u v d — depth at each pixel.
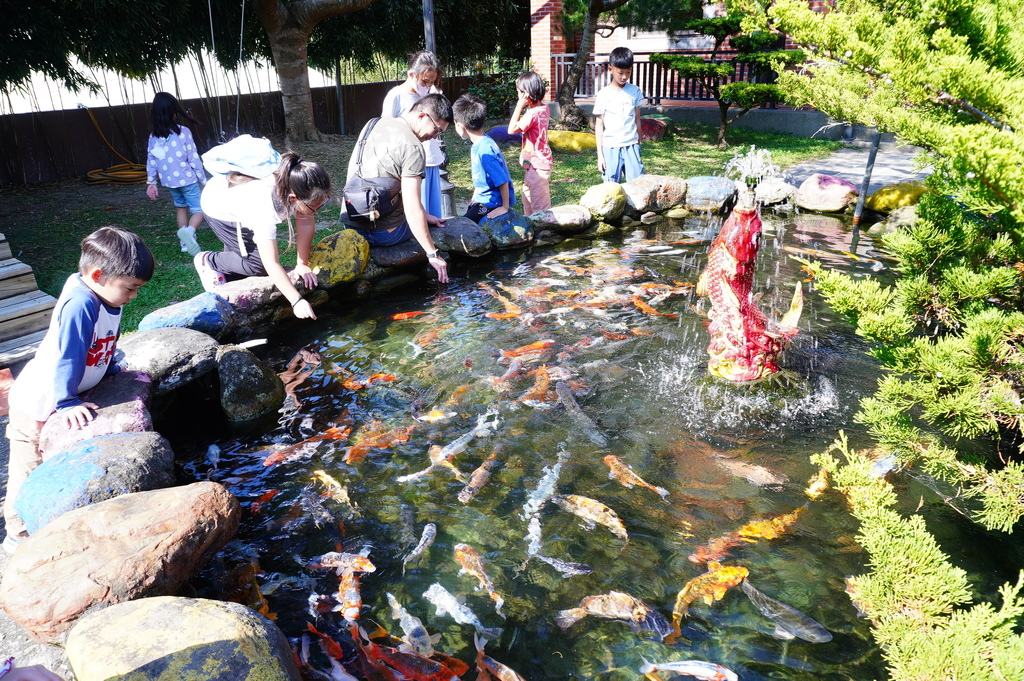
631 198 7.50
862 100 3.03
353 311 5.25
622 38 16.70
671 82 14.95
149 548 2.35
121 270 2.88
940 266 2.53
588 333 4.73
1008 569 2.60
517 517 3.02
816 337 4.57
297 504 3.14
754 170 9.41
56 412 2.96
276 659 2.03
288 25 11.91
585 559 2.77
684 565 2.72
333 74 14.73
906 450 2.46
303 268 4.94
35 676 1.50
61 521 2.42
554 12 14.27
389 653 2.35
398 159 5.18
